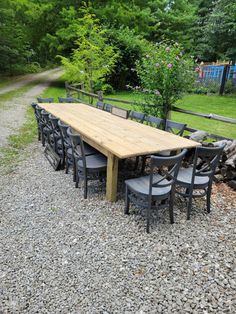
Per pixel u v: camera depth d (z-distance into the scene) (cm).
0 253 207
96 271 190
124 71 1270
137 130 331
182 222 251
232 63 1072
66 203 283
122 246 215
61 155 374
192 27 1529
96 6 1335
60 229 238
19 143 495
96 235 229
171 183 235
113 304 164
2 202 284
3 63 1759
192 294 171
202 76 1120
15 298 168
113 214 262
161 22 1480
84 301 166
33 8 1375
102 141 276
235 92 1007
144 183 253
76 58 973
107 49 994
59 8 1374
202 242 221
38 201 287
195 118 645
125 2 1389
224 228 241
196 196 254
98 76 966
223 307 163
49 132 414
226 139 361
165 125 373
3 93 1161
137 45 1230
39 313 159
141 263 197
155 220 253
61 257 203
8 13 1402
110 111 471
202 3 1708
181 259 202
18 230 236
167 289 175
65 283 179
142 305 164
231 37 977
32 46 1666
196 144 273
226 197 297
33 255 205
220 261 200
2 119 693
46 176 353
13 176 351
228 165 311
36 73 2166
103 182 335
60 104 548
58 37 1323
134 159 419
